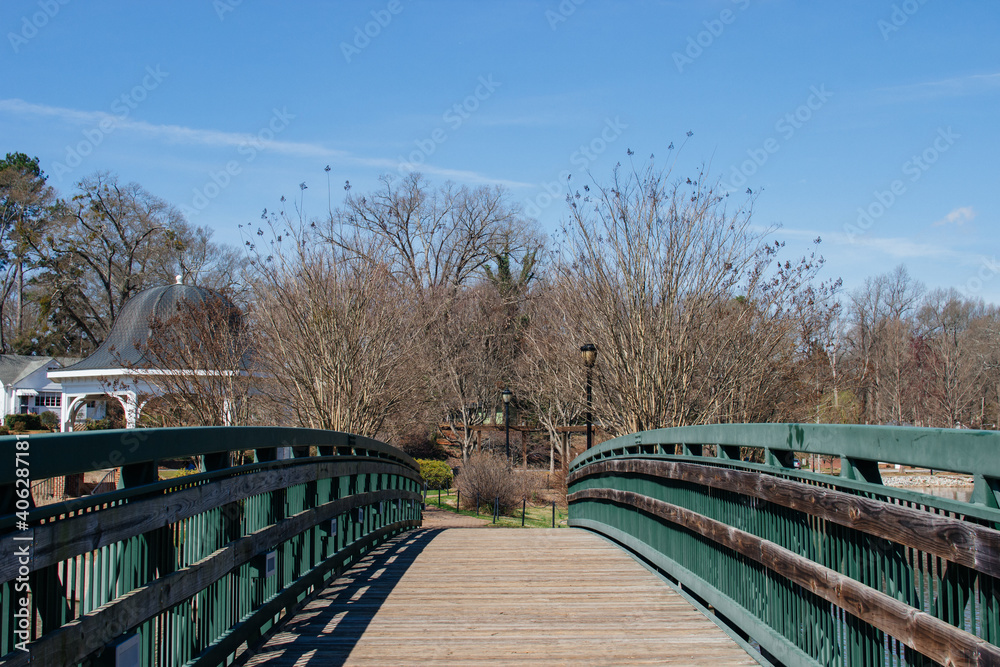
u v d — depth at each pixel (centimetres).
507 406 2939
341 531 706
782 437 405
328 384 1495
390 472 1009
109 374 2550
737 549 465
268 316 1545
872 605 303
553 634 480
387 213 4478
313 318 1498
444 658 429
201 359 1518
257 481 452
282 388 1609
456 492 2833
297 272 1536
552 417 2770
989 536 229
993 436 233
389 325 1631
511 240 4672
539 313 2069
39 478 229
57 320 5150
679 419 1276
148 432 304
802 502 372
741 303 1351
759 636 429
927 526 264
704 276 1315
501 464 2561
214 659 373
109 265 4897
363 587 630
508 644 457
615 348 1321
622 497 852
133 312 2764
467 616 527
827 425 350
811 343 1391
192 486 354
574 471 1261
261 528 468
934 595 270
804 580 368
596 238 1341
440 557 798
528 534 1064
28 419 3588
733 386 1306
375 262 1644
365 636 475
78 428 2350
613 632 485
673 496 648
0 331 5166
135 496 303
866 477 328
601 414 1412
